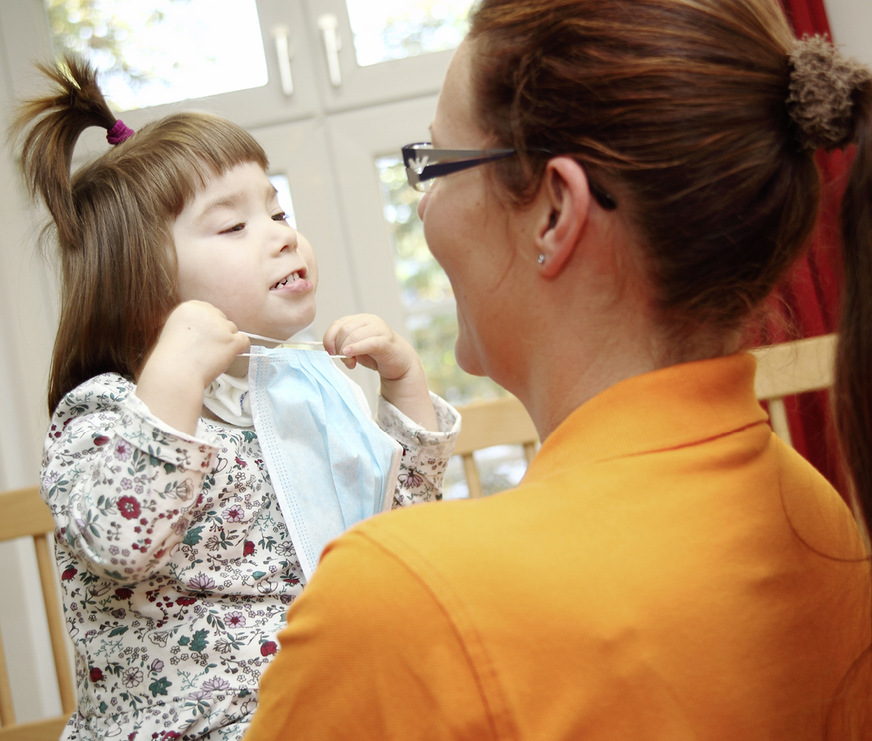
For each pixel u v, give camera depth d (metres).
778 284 0.55
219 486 0.92
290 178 1.95
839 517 0.54
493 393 2.04
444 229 0.57
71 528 0.81
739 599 0.45
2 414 1.83
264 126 1.95
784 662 0.46
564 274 0.53
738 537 0.47
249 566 0.93
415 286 2.01
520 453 2.09
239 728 0.85
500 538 0.45
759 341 0.59
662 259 0.50
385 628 0.44
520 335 0.57
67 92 1.08
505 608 0.43
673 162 0.49
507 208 0.54
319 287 1.93
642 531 0.46
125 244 0.99
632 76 0.49
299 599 0.48
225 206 1.00
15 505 1.32
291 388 1.01
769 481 0.50
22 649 1.77
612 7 0.50
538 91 0.51
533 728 0.42
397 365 1.09
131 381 1.01
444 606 0.43
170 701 0.86
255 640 0.89
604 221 0.51
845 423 0.47
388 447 1.00
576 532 0.46
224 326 0.88
